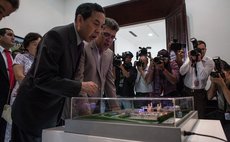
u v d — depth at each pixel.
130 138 0.58
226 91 1.58
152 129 0.56
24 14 3.26
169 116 0.62
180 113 0.69
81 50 1.01
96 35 0.97
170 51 2.27
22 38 3.18
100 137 0.62
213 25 2.78
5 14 0.77
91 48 1.23
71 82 0.76
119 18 3.60
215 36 2.75
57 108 0.96
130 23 3.57
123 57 2.59
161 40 5.94
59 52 0.86
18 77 1.57
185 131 0.62
